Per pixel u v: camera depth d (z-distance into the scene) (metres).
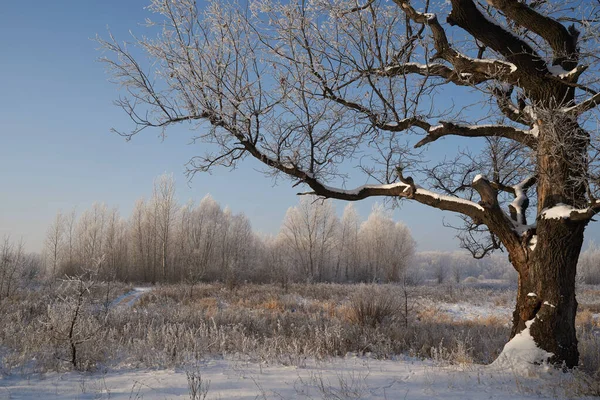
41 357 6.99
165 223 48.44
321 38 7.31
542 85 6.56
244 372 6.10
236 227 55.00
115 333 9.17
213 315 12.56
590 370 5.90
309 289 27.14
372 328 10.73
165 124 7.41
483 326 12.67
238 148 7.61
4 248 22.28
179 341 7.99
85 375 6.13
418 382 5.33
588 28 5.51
